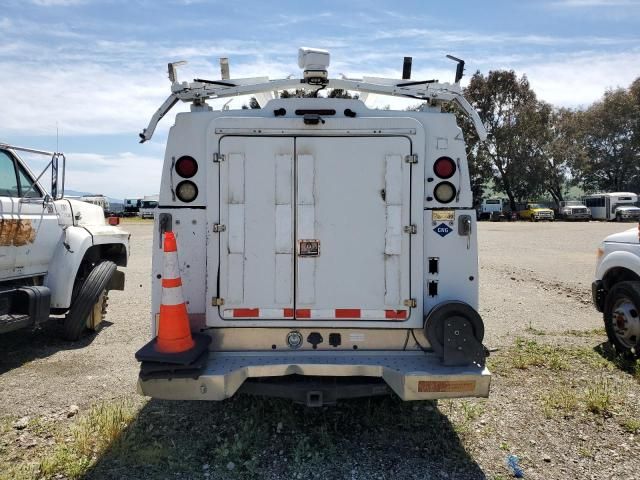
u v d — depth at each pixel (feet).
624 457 12.47
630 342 18.88
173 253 11.97
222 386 11.53
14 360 19.58
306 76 13.98
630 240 19.94
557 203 191.83
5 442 13.04
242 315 12.70
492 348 20.94
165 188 12.84
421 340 12.90
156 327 12.85
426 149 12.89
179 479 11.36
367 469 11.82
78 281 23.17
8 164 20.27
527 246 66.64
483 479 11.51
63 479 11.34
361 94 15.62
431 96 13.73
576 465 12.13
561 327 24.72
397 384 11.78
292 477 11.49
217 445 12.81
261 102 17.01
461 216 12.93
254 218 12.63
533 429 13.87
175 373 11.49
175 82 13.67
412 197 12.70
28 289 19.43
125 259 26.94
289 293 12.69
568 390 16.40
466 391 11.65
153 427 13.78
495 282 38.27
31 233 20.11
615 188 202.28
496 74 187.21
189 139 12.81
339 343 12.85
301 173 12.61
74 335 22.00
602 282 21.09
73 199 24.14
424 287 12.89
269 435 13.29
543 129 185.16
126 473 11.58
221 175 12.60
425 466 12.00
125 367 18.78
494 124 188.96
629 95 189.88
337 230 12.68
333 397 12.32
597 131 195.52
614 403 15.35
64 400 15.70
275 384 12.46
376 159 12.67
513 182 188.85
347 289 12.72
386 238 12.71
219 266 12.66
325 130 12.59
